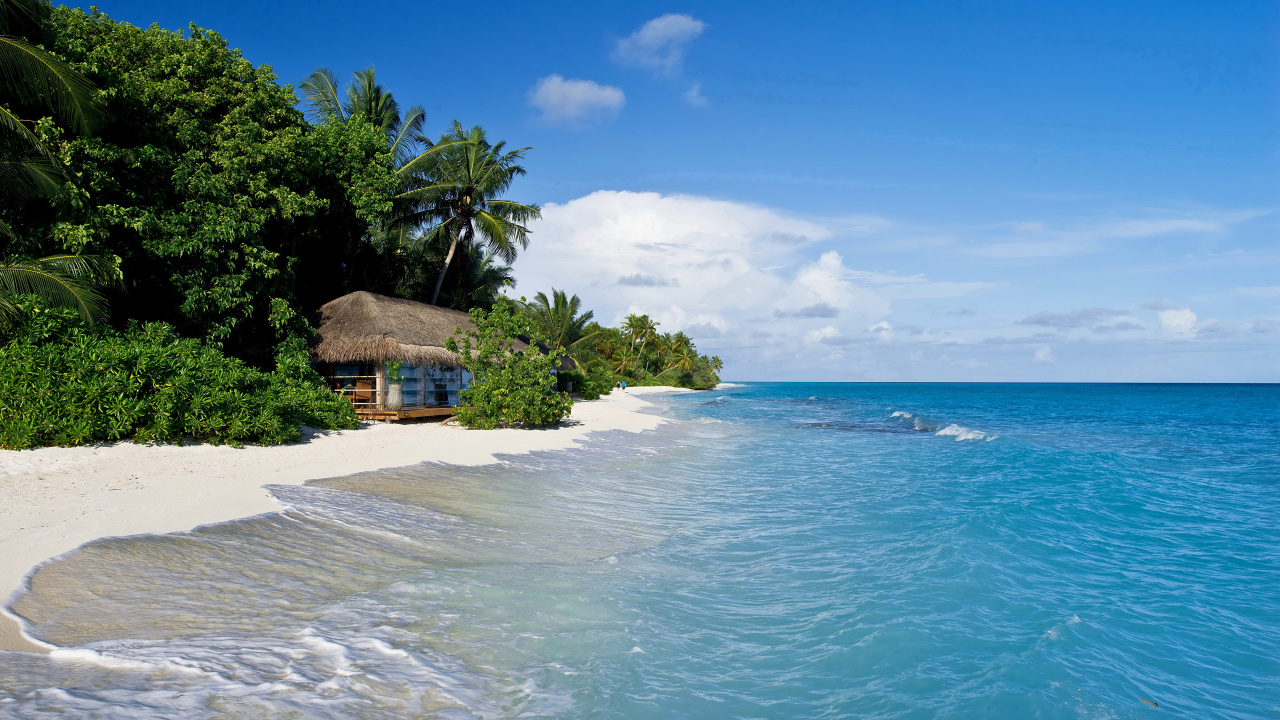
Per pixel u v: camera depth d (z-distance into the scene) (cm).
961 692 420
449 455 1313
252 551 599
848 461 1612
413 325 2181
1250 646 526
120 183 1522
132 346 1223
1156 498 1159
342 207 2314
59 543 564
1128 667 477
